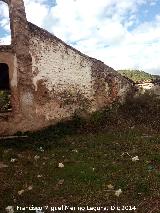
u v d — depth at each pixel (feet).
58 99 61.46
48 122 60.23
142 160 39.93
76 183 34.24
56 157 43.68
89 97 65.05
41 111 59.67
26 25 58.65
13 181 36.11
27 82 58.65
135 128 57.72
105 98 66.69
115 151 44.68
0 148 49.44
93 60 65.62
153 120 60.90
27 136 55.72
